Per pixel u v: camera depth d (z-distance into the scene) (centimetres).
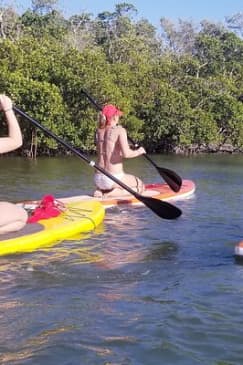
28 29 3516
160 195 959
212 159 2416
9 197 1010
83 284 570
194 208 907
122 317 495
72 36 3897
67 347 434
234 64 4162
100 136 908
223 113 3047
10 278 580
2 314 497
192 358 420
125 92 2759
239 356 425
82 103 2409
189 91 3059
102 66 2666
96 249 666
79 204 811
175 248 676
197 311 512
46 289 558
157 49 4681
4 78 2281
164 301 537
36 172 1485
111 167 902
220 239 716
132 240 704
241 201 990
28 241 658
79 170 1564
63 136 2370
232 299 543
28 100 2261
